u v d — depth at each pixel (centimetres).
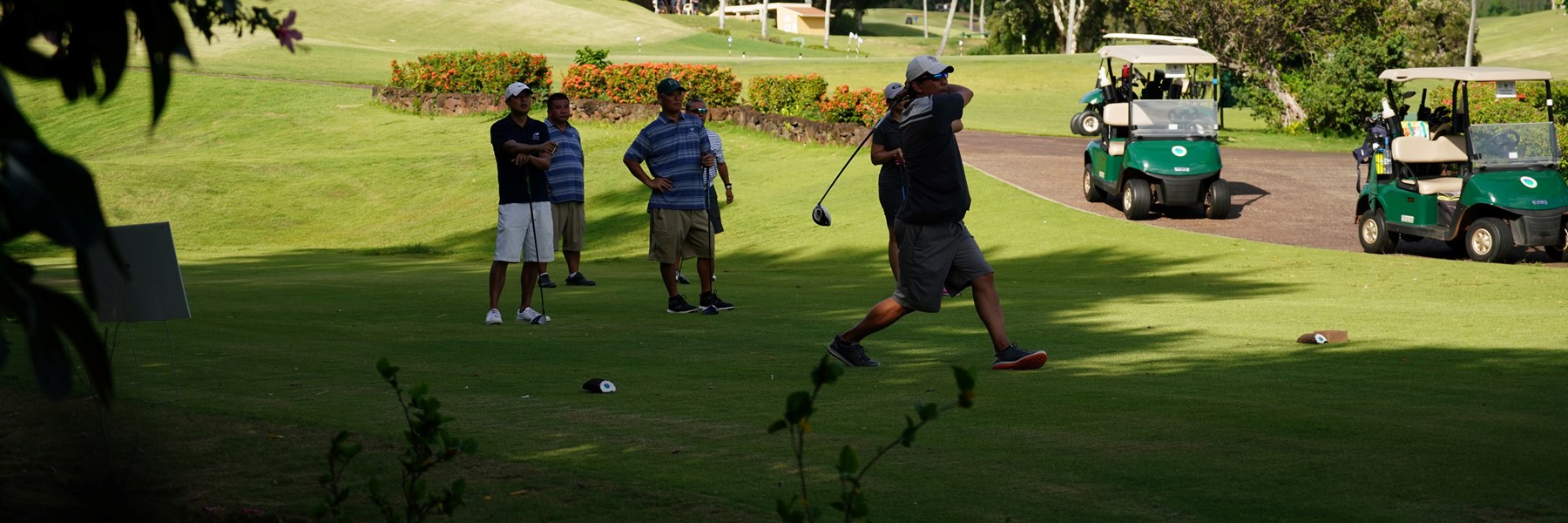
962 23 12362
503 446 393
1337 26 3192
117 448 379
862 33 10356
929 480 349
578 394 497
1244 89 3259
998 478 352
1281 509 316
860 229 1633
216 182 2383
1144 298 1002
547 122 1115
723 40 6888
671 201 839
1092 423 429
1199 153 1620
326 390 504
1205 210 1719
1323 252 1341
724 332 732
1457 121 1376
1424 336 700
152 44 151
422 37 6203
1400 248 1441
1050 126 3322
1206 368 571
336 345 660
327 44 5244
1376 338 692
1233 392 495
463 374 555
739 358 611
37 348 131
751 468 363
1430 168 1394
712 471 360
